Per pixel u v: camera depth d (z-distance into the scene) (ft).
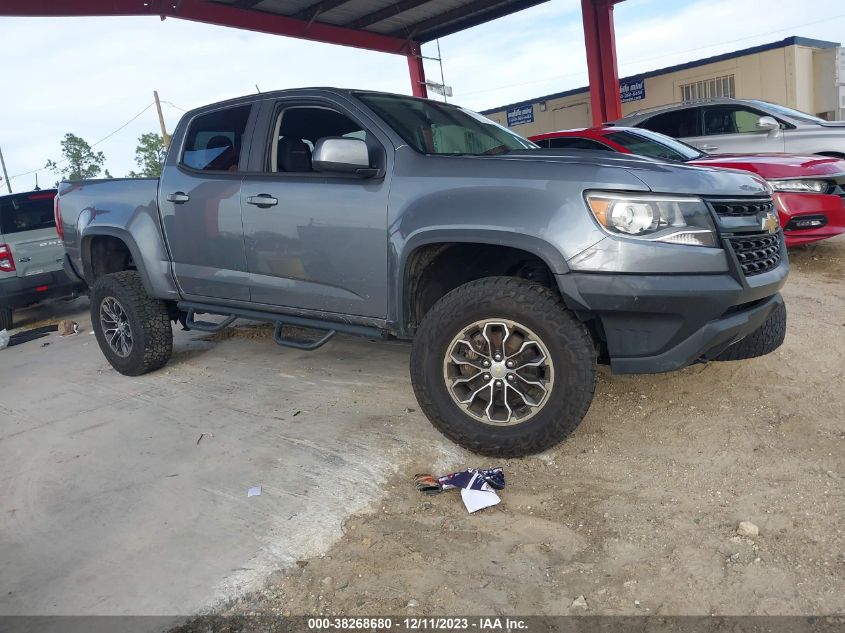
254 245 13.29
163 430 13.25
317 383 15.07
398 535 8.94
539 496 9.69
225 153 14.19
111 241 17.20
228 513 9.84
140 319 16.21
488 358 10.30
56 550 9.34
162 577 8.45
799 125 27.35
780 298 11.42
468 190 10.37
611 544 8.44
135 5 39.60
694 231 9.52
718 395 12.43
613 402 12.50
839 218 21.40
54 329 26.66
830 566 7.68
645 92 63.21
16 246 27.43
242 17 45.80
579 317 9.96
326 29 50.83
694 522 8.76
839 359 13.83
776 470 9.80
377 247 11.40
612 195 9.46
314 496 10.10
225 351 18.62
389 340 12.37
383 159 11.62
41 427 14.25
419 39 57.00
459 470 10.57
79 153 230.68
